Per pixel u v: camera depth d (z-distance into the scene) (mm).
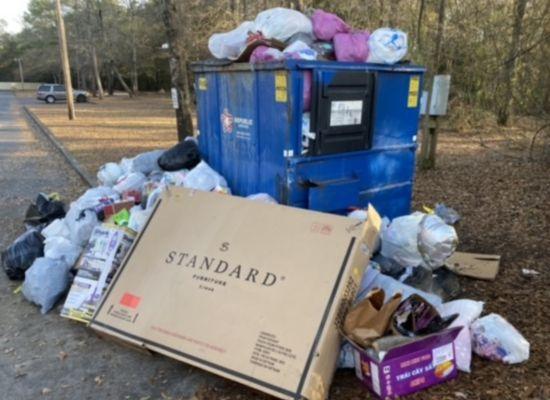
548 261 4430
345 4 12297
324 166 3904
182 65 8375
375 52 4004
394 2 11797
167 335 2980
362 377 2730
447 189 7316
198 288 3084
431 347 2639
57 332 3521
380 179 4344
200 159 4941
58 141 14102
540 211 5949
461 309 3055
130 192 4848
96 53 46531
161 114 25500
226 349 2768
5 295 4129
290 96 3582
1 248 5254
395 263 3654
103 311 3279
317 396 2516
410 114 4398
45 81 77438
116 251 3688
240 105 4164
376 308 2824
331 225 3008
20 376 3037
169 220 3537
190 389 2848
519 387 2672
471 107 13906
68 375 3031
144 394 2828
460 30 11062
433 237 3498
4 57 80375
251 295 2904
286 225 3123
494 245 4902
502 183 7586
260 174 4078
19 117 25000
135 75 50156
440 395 2633
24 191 8008
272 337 2697
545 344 3068
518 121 13203
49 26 57656
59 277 3914
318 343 2584
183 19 9242
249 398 2719
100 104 35438
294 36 4027
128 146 13000
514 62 9016
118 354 3227
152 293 3201
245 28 4301
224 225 3318
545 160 9273
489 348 2910
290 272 2902
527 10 8867
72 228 4305
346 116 3902
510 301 3672
